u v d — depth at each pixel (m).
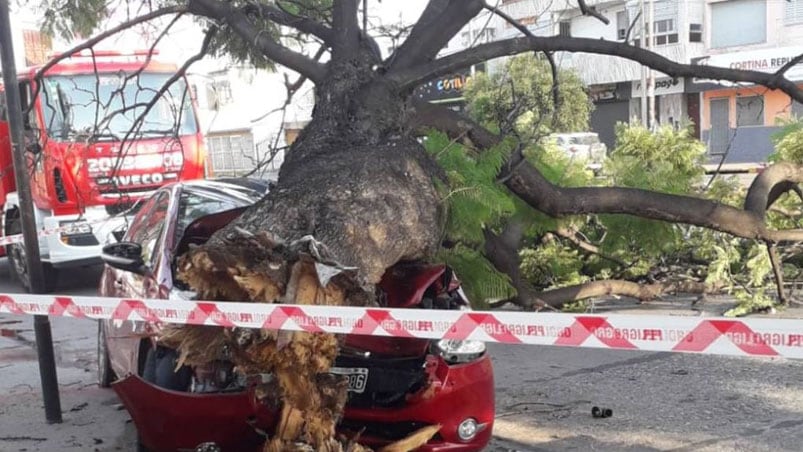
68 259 11.77
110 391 6.80
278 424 4.04
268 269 3.80
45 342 5.89
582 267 9.76
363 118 5.32
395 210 4.51
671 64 6.26
